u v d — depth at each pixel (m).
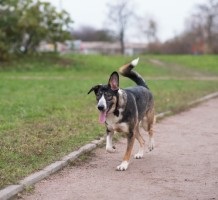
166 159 9.36
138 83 9.90
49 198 6.88
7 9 41.88
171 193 7.16
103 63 46.12
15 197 6.83
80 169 8.51
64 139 10.46
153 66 49.16
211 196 7.03
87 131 11.54
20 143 9.95
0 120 12.96
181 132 12.53
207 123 14.16
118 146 10.45
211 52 83.50
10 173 7.65
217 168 8.66
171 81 31.45
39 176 7.68
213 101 20.69
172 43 86.31
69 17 44.94
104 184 7.61
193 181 7.81
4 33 41.12
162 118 14.88
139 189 7.36
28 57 43.69
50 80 30.14
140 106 9.03
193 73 43.12
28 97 19.28
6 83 26.80
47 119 13.36
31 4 42.72
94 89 8.34
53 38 44.59
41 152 9.16
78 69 41.25
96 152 9.87
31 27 41.66
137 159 9.34
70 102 17.61
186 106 17.95
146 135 11.76
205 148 10.44
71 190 7.27
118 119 8.39
